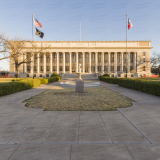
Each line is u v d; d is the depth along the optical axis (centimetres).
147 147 355
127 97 1127
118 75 6462
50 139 397
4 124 514
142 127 484
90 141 385
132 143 375
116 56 6406
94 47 6375
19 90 1517
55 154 324
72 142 380
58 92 1444
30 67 6425
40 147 354
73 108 761
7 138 403
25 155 321
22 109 729
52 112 674
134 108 745
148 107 766
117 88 1877
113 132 443
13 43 3897
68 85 2130
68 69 6650
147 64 6394
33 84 1991
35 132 443
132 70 6169
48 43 6444
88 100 996
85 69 6644
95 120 556
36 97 1126
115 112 672
